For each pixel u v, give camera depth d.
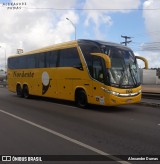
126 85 16.17
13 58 26.73
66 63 18.97
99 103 16.20
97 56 16.33
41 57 22.09
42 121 12.88
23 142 9.12
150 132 10.72
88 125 12.02
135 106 18.80
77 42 18.06
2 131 10.76
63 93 19.31
